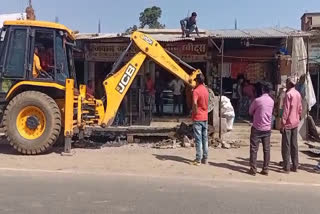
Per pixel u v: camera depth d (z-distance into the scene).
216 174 9.44
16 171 9.27
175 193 7.68
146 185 8.25
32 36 11.34
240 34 15.80
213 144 13.01
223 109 14.64
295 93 9.84
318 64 17.59
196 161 10.27
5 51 11.30
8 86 11.52
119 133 13.80
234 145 13.11
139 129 13.41
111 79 12.05
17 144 10.95
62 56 11.62
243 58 17.70
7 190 7.64
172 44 17.25
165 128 13.57
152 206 6.79
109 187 8.01
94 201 7.01
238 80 18.16
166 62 12.45
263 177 9.31
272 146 13.38
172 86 18.73
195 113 10.26
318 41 17.02
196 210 6.63
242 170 9.92
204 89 10.32
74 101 11.53
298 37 15.38
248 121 17.34
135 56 12.26
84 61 18.00
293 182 8.91
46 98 11.07
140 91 17.94
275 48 17.28
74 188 7.87
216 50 17.45
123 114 16.62
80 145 12.70
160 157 11.13
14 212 6.33
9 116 10.98
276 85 16.88
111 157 11.05
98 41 17.34
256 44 17.16
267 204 7.11
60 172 9.25
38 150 10.98
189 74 13.42
